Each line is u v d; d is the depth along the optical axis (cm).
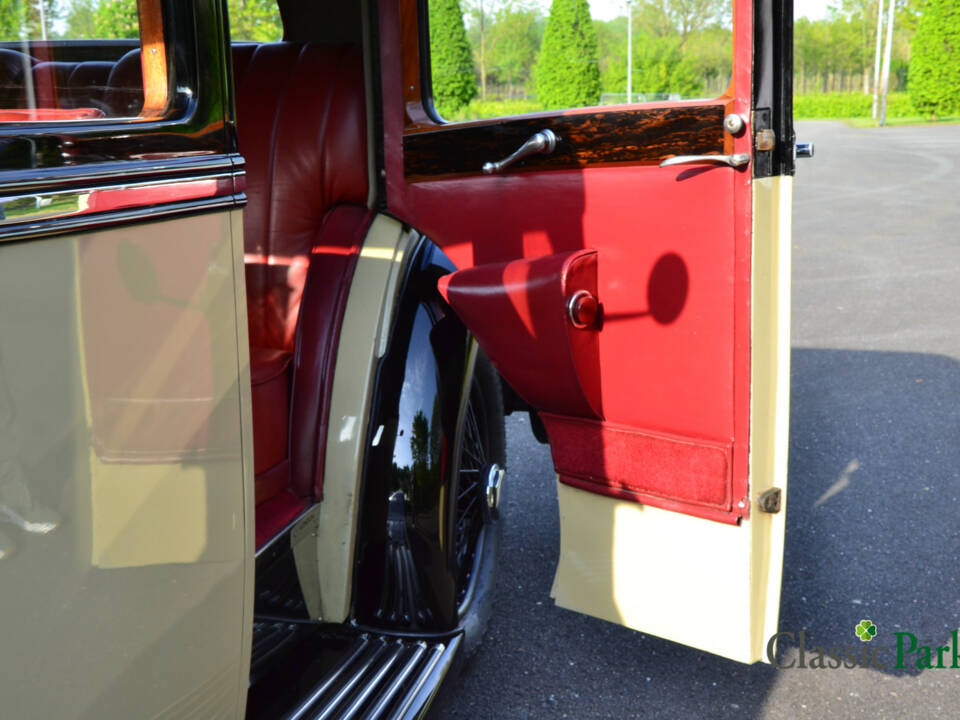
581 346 200
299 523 186
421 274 213
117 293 108
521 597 279
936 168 1395
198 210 120
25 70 107
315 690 180
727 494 193
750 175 176
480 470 242
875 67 2205
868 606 270
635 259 194
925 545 305
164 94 119
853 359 505
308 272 208
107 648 111
